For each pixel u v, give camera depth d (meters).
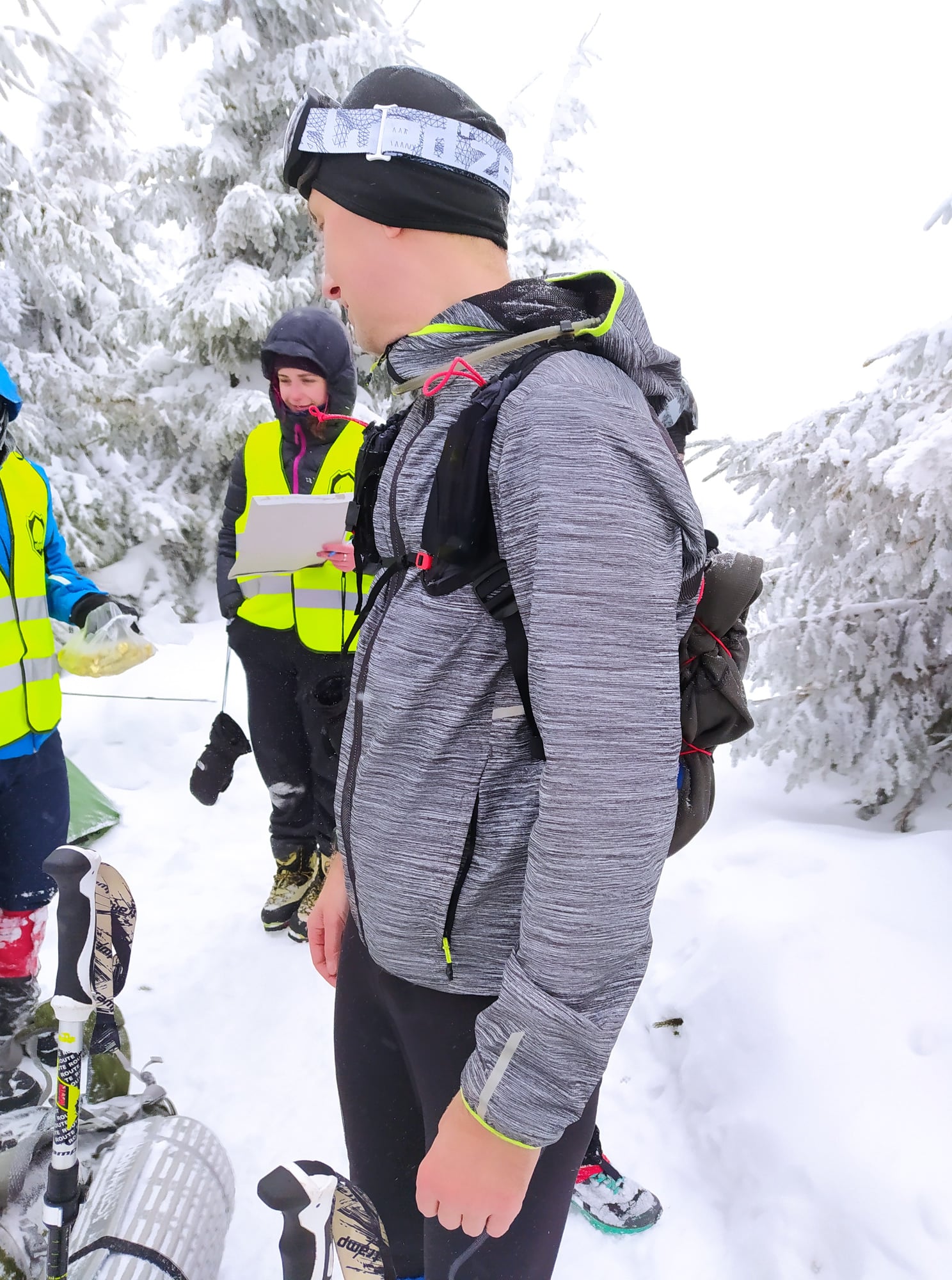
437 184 0.85
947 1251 1.34
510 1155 0.70
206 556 6.08
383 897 0.89
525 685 0.78
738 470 2.94
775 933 2.06
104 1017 0.93
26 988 1.98
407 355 0.88
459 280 0.89
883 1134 1.54
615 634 0.67
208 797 2.54
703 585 0.95
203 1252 1.32
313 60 5.61
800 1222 1.50
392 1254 1.17
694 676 0.95
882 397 2.58
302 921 2.62
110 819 3.30
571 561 0.67
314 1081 2.10
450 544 0.77
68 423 5.82
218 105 5.64
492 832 0.84
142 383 6.09
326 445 2.56
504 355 0.83
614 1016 0.70
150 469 6.18
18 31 5.22
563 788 0.67
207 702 4.26
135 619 1.89
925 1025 1.72
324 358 2.41
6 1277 1.33
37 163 6.45
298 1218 0.50
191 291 5.81
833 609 2.73
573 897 0.67
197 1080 2.09
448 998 0.91
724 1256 1.56
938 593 2.60
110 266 6.29
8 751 1.80
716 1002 2.01
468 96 0.89
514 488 0.72
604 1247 1.62
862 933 1.98
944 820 2.58
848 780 2.99
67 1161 0.92
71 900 0.84
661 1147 1.85
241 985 2.44
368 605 0.96
